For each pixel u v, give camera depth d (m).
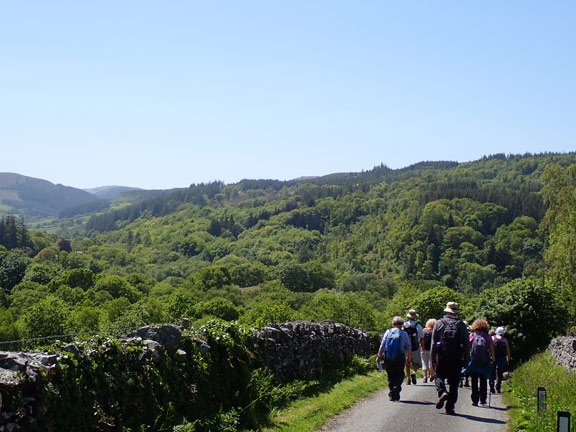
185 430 7.13
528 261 139.88
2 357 5.55
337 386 12.75
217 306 89.81
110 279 103.56
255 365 10.20
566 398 9.95
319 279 155.88
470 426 9.02
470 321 24.52
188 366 8.19
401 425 8.97
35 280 114.50
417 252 158.38
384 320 65.38
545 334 22.58
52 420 5.74
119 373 6.87
